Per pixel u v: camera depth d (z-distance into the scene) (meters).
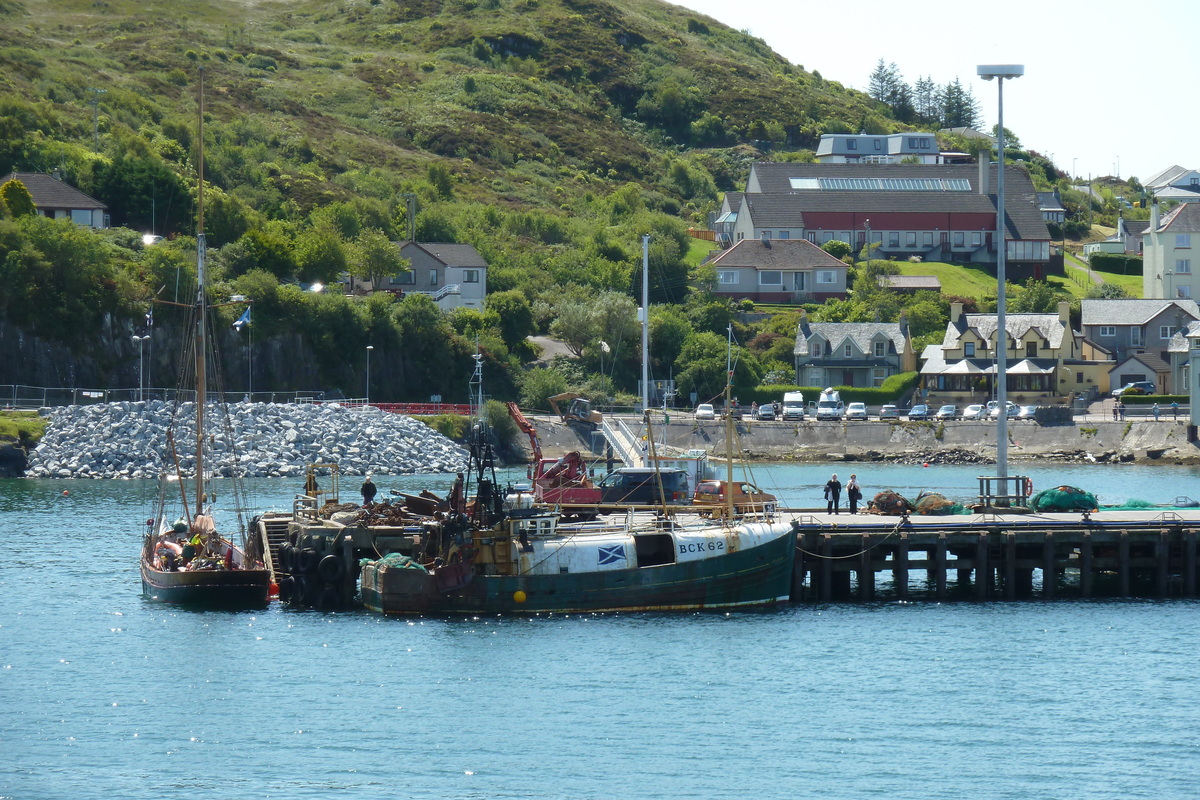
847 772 81.19
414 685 96.62
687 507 117.88
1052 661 102.62
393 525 122.44
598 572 113.75
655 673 99.12
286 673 99.25
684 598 115.00
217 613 117.56
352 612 117.38
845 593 124.44
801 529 120.81
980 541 121.06
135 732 88.00
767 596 117.56
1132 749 84.81
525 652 103.69
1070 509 133.25
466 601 113.25
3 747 85.31
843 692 95.38
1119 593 124.44
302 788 79.31
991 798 77.25
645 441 154.50
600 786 79.44
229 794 78.50
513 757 83.38
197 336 148.75
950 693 94.94
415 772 81.38
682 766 82.00
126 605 120.81
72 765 82.69
